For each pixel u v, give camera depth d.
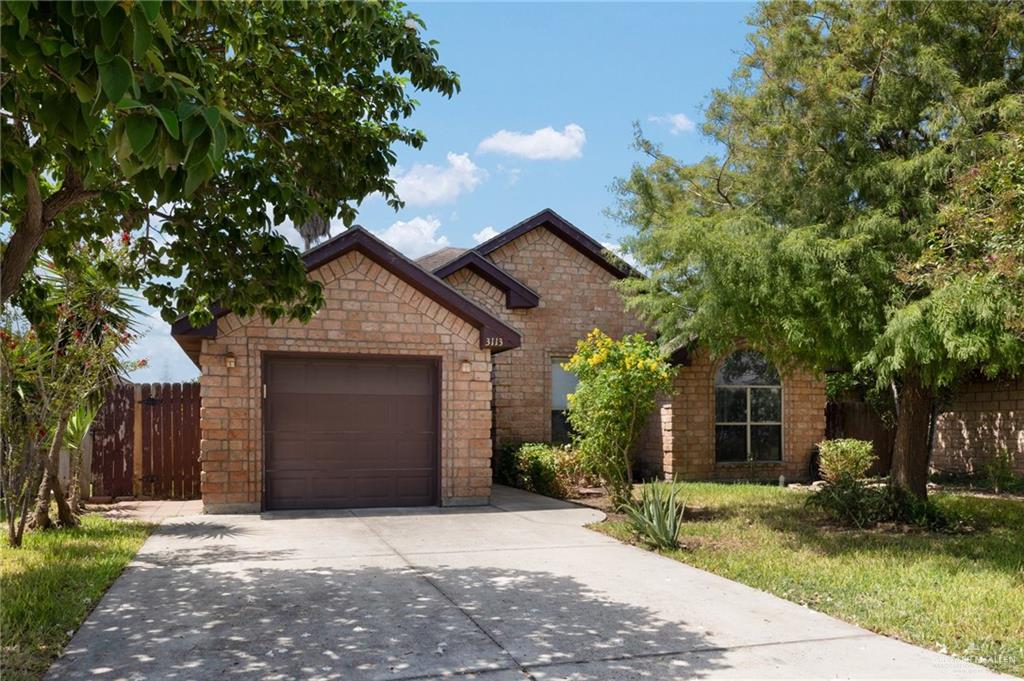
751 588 7.32
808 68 9.61
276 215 6.62
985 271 7.49
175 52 3.92
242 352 11.75
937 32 9.55
